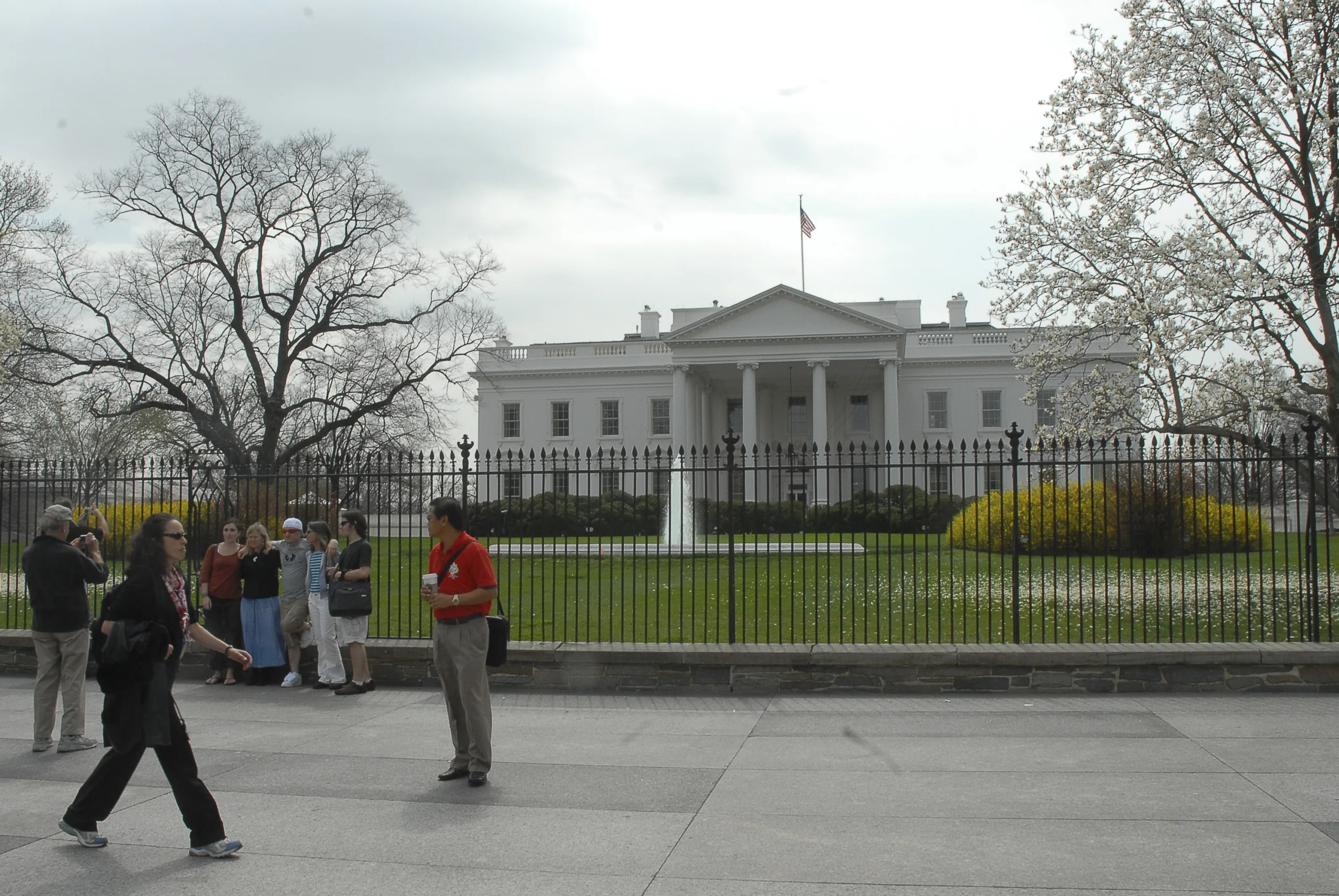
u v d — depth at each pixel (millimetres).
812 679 9688
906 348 59562
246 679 10758
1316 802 5996
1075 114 18500
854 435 60375
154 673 5359
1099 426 18125
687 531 32125
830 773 6816
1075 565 17562
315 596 10508
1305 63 16500
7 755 7773
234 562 10938
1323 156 16922
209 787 6668
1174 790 6273
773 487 58531
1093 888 4699
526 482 64500
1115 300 18438
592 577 17734
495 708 9172
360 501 14227
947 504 29688
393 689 10398
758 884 4805
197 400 39844
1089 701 9094
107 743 5434
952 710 8852
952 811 5902
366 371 40281
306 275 40156
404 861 5199
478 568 6730
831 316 54625
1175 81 17656
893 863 5066
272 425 38812
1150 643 9820
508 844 5438
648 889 4766
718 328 55844
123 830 5801
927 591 12469
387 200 40656
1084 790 6312
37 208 34750
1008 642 10867
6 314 32562
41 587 7820
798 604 14078
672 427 56312
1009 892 4664
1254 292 16438
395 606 14555
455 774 6738
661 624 12719
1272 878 4793
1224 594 14047
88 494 13938
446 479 11352
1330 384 15852
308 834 5652
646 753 7449
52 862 5273
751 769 6945
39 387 36531
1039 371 20016
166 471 19312
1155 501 11570
